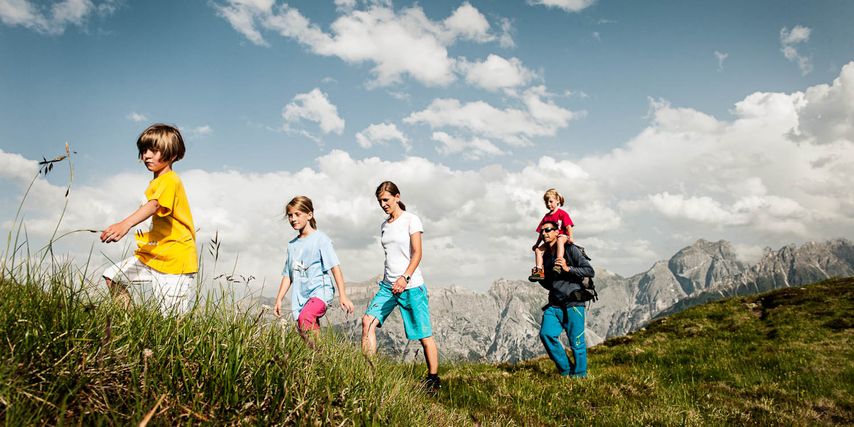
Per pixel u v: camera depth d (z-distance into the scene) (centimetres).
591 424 682
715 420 761
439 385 753
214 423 272
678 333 1889
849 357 1312
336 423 328
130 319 324
